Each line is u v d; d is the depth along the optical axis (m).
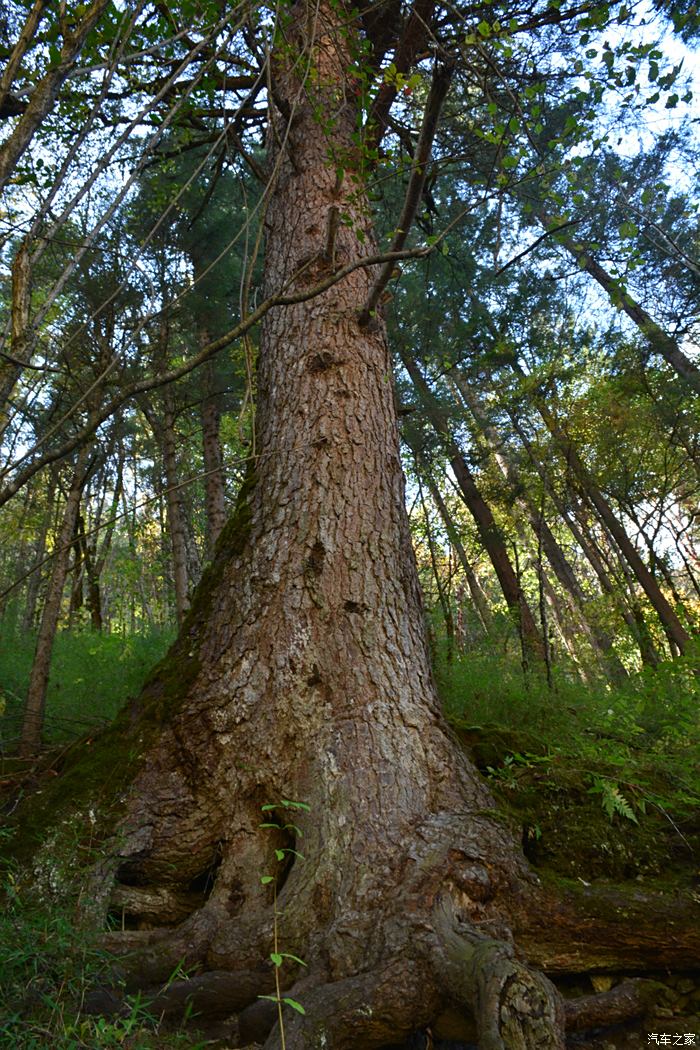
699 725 3.94
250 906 2.53
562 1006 1.94
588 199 5.35
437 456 10.18
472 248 8.59
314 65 3.46
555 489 10.44
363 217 4.38
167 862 2.73
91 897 2.52
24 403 2.04
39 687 4.54
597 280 9.20
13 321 1.83
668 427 9.84
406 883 2.34
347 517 3.39
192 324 7.84
